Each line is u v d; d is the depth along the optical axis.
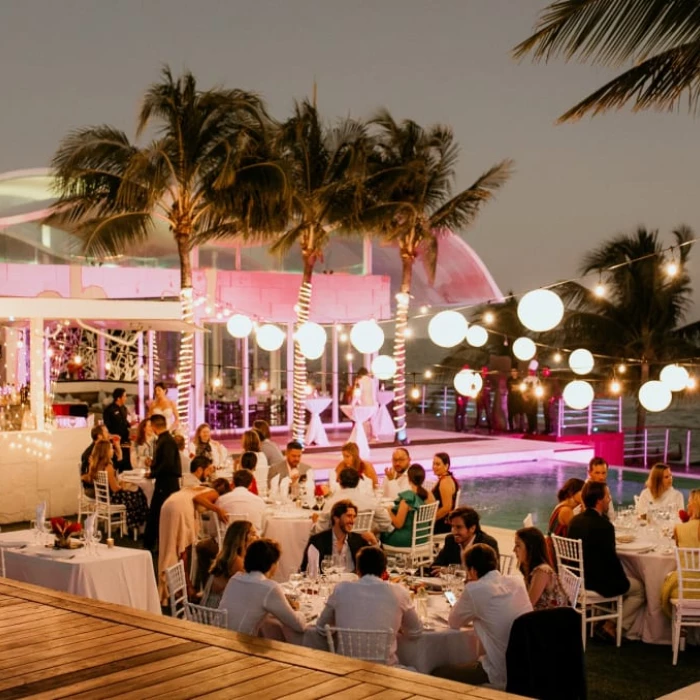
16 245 22.52
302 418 21.70
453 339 9.92
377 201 21.83
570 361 11.33
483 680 6.38
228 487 10.76
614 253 32.00
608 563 8.73
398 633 6.62
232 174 17.94
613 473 21.33
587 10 9.59
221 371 24.98
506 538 13.62
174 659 5.41
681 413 63.22
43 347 16.48
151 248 23.77
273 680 5.02
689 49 9.72
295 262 25.44
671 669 8.21
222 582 7.24
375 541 8.70
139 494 13.57
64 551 8.84
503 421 27.12
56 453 15.21
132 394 23.28
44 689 4.97
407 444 23.89
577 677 5.89
